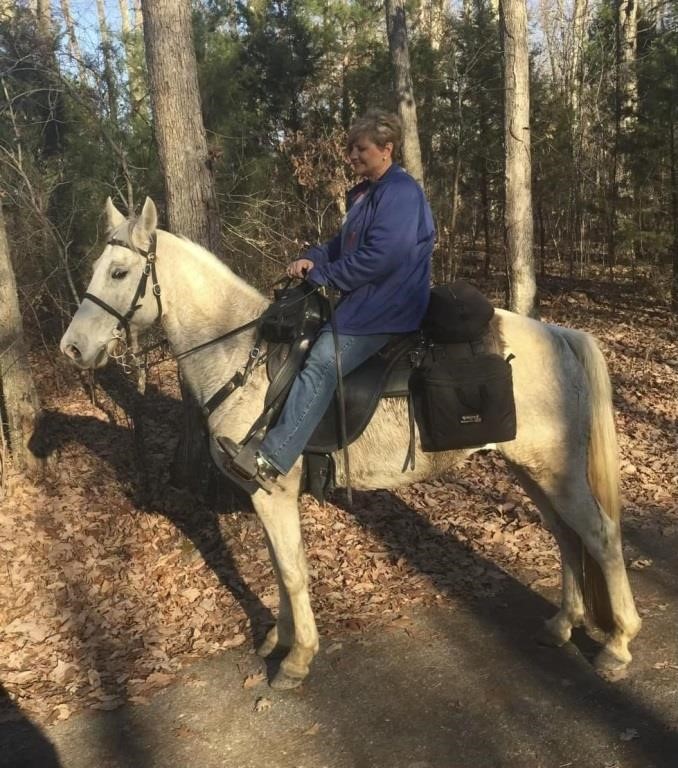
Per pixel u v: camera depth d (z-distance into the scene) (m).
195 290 3.54
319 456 3.42
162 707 3.54
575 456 3.50
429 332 3.35
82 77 8.02
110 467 6.36
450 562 4.88
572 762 3.00
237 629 4.20
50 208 8.20
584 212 16.56
